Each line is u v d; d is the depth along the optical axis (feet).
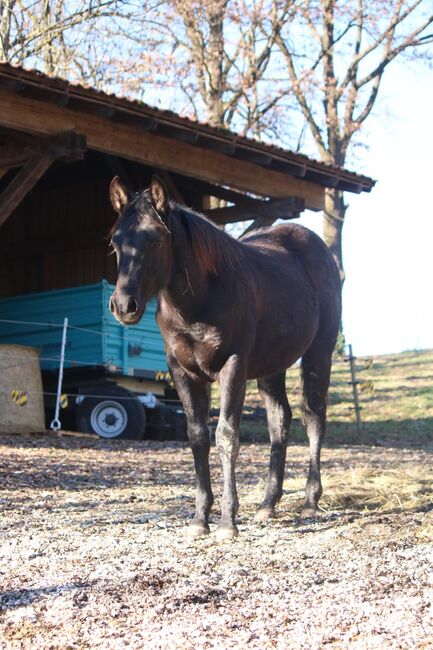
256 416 60.80
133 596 15.23
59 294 49.08
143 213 18.52
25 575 16.66
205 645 12.73
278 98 91.35
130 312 17.88
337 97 93.20
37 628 13.62
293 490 27.37
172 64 82.94
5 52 69.67
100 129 39.60
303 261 24.76
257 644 12.75
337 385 79.66
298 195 48.67
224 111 86.02
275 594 15.42
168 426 48.29
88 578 16.40
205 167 44.19
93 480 29.35
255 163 45.44
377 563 17.57
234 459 20.04
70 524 21.70
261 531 21.09
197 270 19.42
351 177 48.42
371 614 14.07
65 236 56.65
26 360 43.42
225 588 15.78
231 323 19.97
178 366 20.58
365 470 30.91
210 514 23.27
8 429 41.91
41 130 37.22
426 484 27.89
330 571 17.03
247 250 22.40
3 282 59.52
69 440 42.04
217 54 83.15
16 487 27.12
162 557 18.24
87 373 48.29
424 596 15.02
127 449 39.91
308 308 23.44
